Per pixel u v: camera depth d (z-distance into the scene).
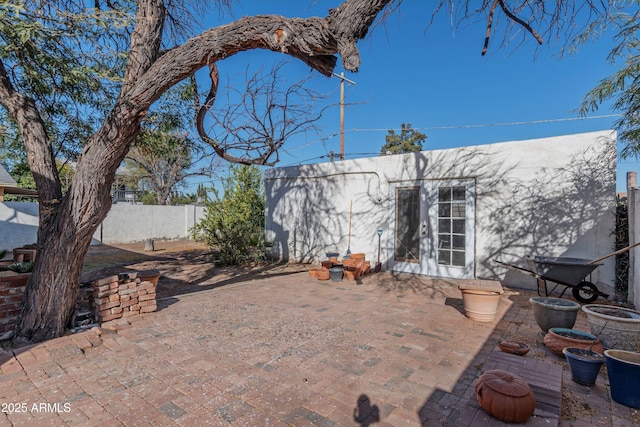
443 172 7.49
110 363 3.25
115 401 2.59
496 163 6.80
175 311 4.97
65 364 3.21
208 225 10.15
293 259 10.45
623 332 3.21
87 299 5.39
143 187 26.92
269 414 2.43
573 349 3.15
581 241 5.93
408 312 4.98
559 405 2.23
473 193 7.10
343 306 5.30
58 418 2.36
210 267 9.70
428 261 7.72
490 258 6.86
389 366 3.21
